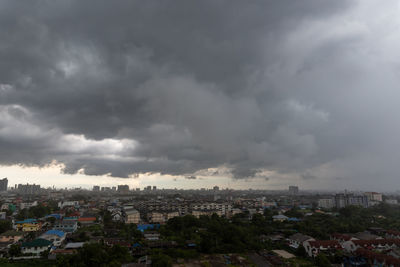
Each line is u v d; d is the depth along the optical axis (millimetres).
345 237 118875
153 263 88188
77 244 110812
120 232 140250
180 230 145750
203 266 91312
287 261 97500
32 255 98438
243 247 111750
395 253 96062
